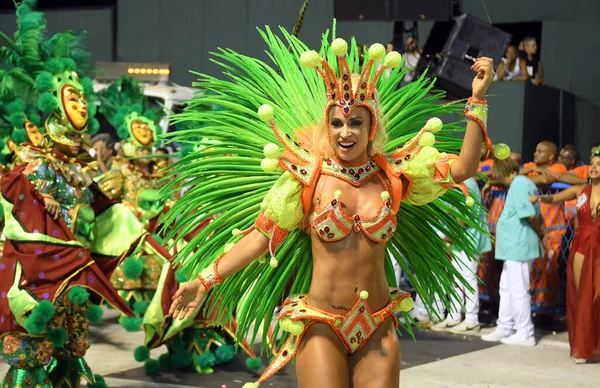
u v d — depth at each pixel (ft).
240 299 12.82
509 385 21.42
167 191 14.15
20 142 18.61
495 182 28.91
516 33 44.83
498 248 27.25
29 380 17.75
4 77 18.08
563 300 29.84
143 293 24.67
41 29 18.97
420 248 12.72
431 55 34.47
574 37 40.55
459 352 25.59
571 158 32.76
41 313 16.88
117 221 20.07
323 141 11.34
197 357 22.40
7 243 17.70
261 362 22.71
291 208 11.03
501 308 27.50
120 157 24.41
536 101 36.22
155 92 40.47
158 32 47.65
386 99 12.73
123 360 24.11
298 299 11.52
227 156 12.62
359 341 11.15
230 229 12.30
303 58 10.75
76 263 17.88
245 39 45.50
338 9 33.71
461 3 33.55
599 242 24.09
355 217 10.95
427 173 11.15
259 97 12.73
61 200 18.45
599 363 24.32
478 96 10.73
